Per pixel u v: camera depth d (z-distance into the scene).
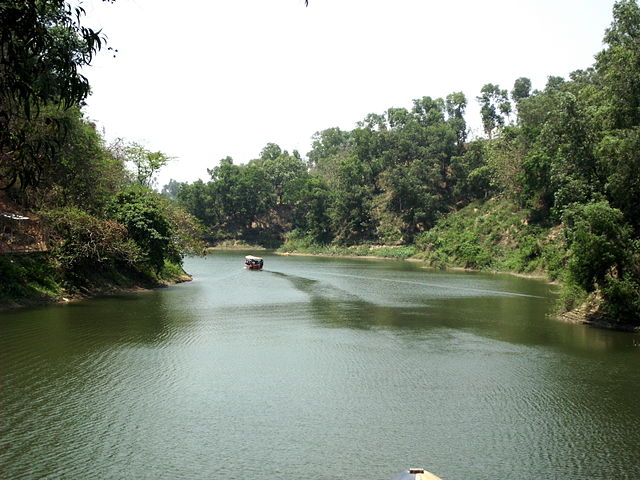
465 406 15.83
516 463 12.25
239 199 135.38
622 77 32.34
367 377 18.62
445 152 113.19
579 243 28.70
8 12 7.94
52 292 33.84
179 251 54.38
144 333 25.11
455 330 27.55
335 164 136.88
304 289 47.47
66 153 33.78
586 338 25.61
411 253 97.44
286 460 12.17
